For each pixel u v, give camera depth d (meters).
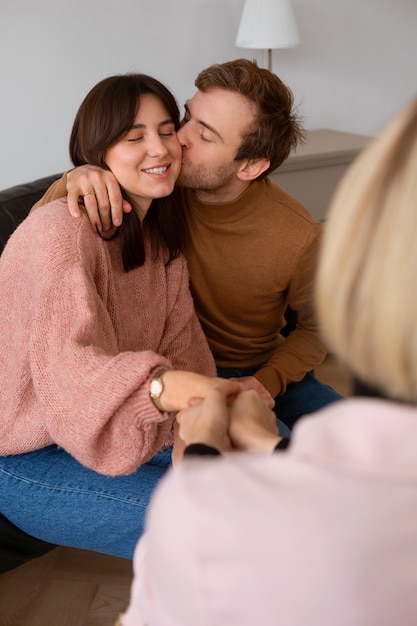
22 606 1.84
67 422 1.35
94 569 1.98
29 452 1.58
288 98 1.82
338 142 3.01
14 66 3.12
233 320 1.97
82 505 1.52
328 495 0.59
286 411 1.97
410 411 0.61
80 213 1.48
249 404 1.01
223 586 0.60
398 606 0.58
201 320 1.95
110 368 1.32
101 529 1.54
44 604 1.85
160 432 1.44
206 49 3.26
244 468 0.64
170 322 1.70
